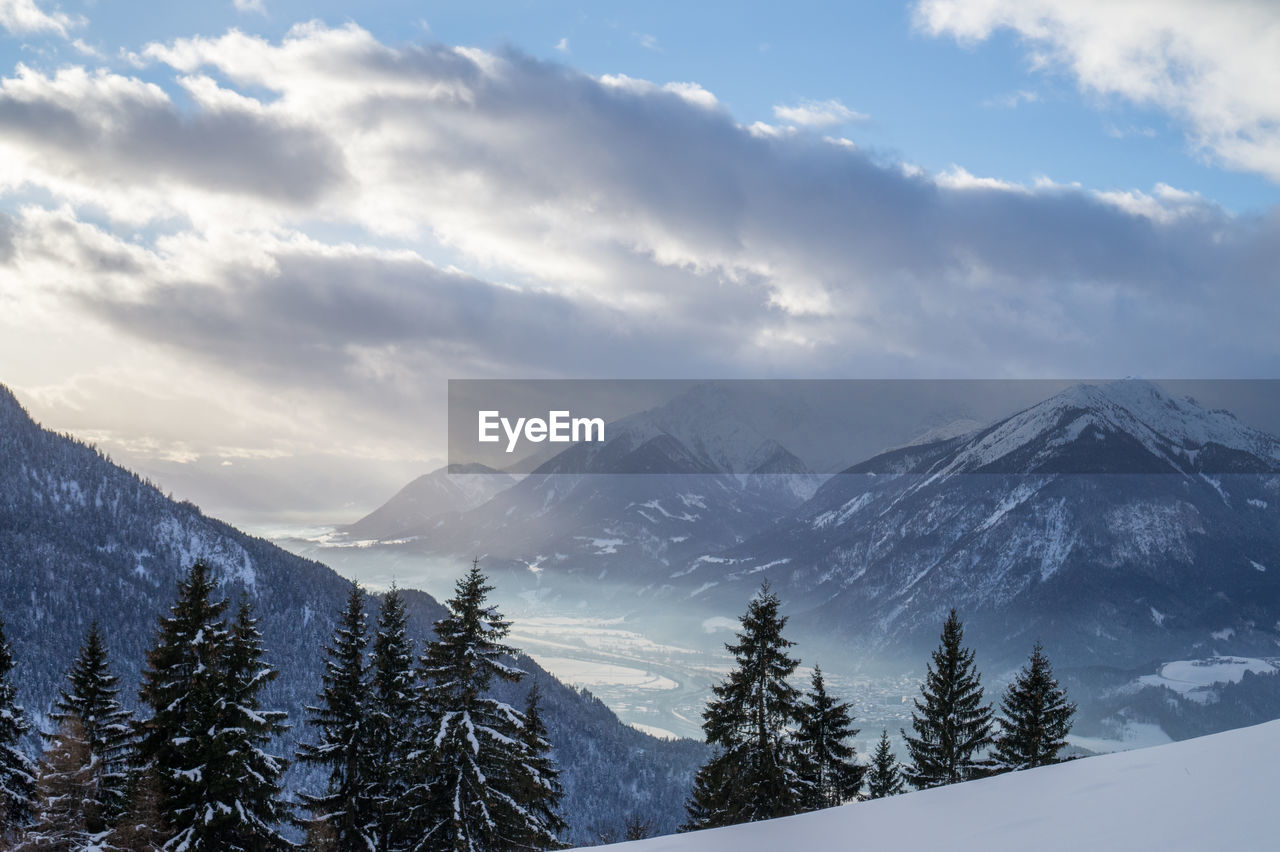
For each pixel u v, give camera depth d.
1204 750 13.47
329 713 30.64
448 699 27.77
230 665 27.25
